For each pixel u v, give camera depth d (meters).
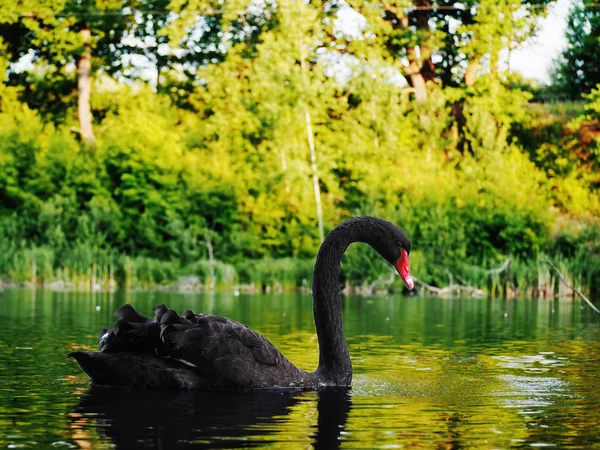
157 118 30.94
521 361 8.49
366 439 4.87
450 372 7.68
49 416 5.39
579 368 7.99
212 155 30.19
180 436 4.86
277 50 28.94
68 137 30.03
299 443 4.73
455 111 32.81
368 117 29.58
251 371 6.44
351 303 18.22
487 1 32.12
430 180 27.97
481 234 25.88
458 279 23.42
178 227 26.67
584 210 28.52
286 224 27.73
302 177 27.89
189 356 6.37
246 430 5.05
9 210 28.19
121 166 28.52
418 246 25.19
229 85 32.25
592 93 30.53
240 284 25.11
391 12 33.50
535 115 32.38
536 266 22.75
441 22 33.22
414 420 5.43
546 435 5.02
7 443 4.68
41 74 34.03
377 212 26.45
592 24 32.81
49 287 23.00
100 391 6.29
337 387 6.73
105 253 24.78
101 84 34.19
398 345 9.90
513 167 28.17
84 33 33.03
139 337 6.45
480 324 12.89
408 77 33.41
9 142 29.00
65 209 27.41
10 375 7.05
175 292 21.48
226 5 33.00
